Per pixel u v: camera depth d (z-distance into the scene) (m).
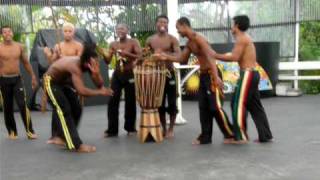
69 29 5.89
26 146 5.66
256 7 10.61
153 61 5.54
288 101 9.40
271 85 10.22
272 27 10.68
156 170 4.33
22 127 7.18
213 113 5.36
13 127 6.24
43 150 5.39
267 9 10.62
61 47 5.89
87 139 5.96
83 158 4.91
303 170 4.20
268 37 10.73
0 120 8.01
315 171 4.16
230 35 10.59
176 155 4.91
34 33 10.22
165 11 10.43
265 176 4.04
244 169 4.28
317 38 11.30
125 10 10.59
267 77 10.13
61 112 5.24
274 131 6.10
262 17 10.64
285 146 5.19
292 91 10.32
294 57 10.70
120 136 6.14
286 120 6.99
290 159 4.60
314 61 10.73
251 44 5.25
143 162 4.66
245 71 5.25
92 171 4.37
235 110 5.33
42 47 9.38
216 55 5.25
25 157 5.06
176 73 6.17
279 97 10.14
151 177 4.11
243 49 5.20
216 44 9.66
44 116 8.37
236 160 4.61
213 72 5.20
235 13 10.59
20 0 10.04
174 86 5.97
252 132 6.04
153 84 5.55
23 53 6.25
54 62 5.44
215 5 10.59
